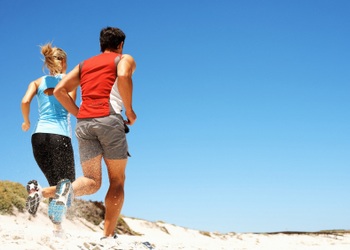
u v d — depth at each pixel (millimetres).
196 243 7941
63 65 5645
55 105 5359
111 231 4402
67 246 3652
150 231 19188
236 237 21891
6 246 3303
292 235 23656
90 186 4328
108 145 4246
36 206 4309
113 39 4562
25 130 5625
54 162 5215
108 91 4285
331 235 23984
